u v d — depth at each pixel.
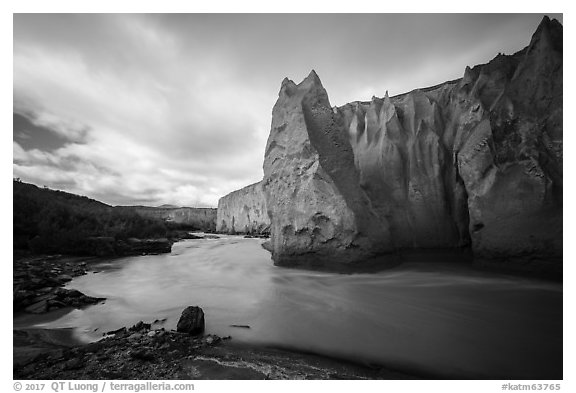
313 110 15.93
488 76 13.52
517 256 10.47
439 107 16.12
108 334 7.02
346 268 12.88
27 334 6.96
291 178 14.83
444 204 14.36
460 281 10.82
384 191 16.06
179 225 72.12
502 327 7.00
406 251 14.88
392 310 8.43
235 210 63.59
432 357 5.71
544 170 10.08
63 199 36.34
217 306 9.36
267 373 5.01
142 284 12.84
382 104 19.02
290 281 12.17
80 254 20.89
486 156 11.56
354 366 5.37
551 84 10.58
